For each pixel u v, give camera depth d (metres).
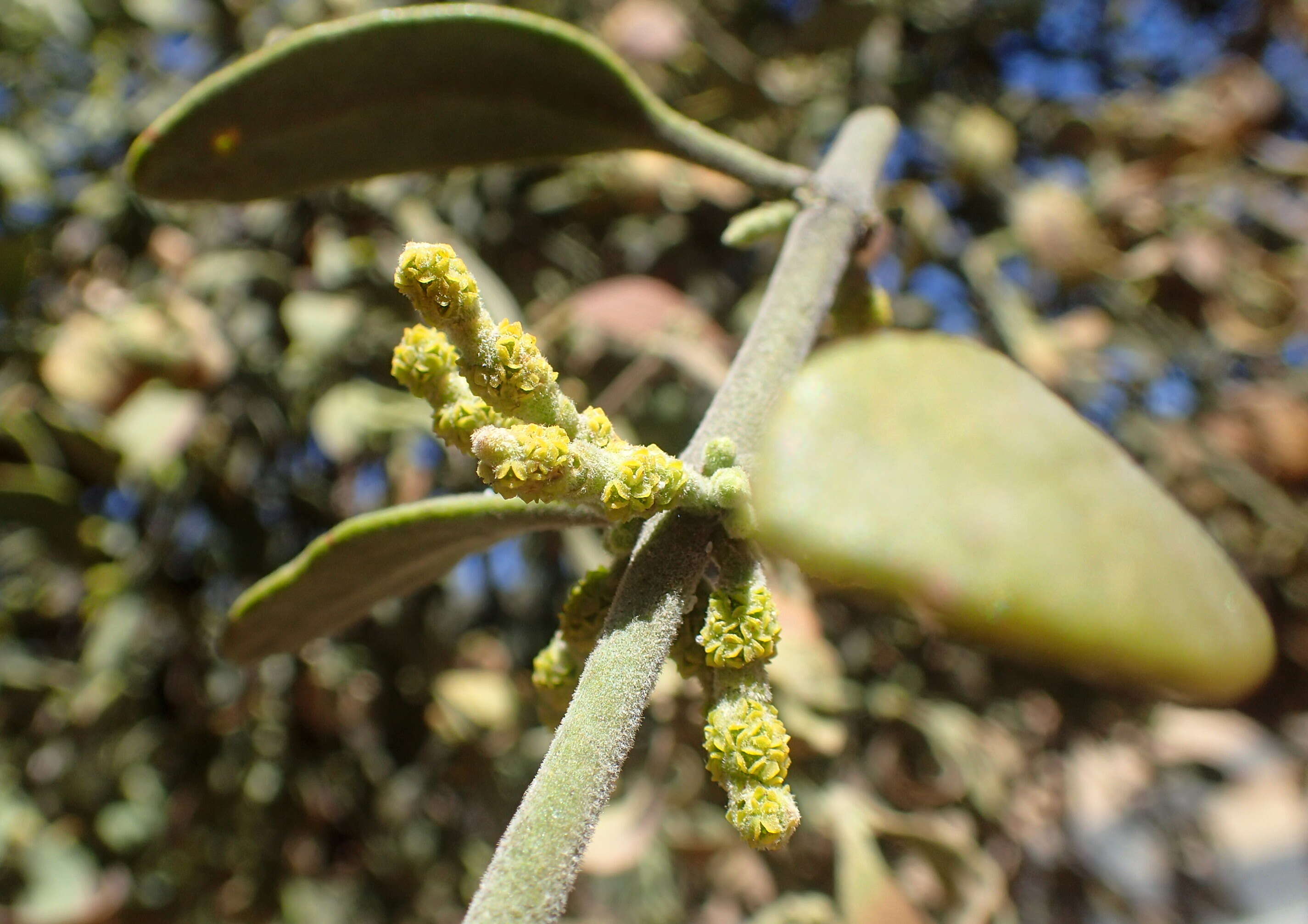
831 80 0.20
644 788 0.14
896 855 0.17
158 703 0.19
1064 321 0.20
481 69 0.08
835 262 0.07
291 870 0.19
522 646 0.19
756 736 0.05
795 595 0.14
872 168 0.08
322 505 0.18
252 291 0.18
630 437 0.16
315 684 0.18
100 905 0.18
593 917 0.20
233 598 0.18
